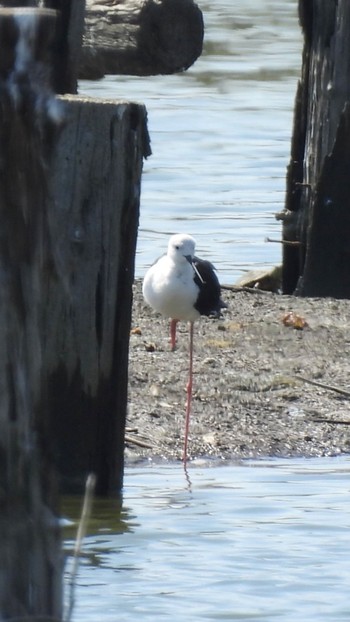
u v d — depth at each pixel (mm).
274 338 15172
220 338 15133
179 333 15289
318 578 9492
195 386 13617
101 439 10773
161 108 35375
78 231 9969
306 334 15328
